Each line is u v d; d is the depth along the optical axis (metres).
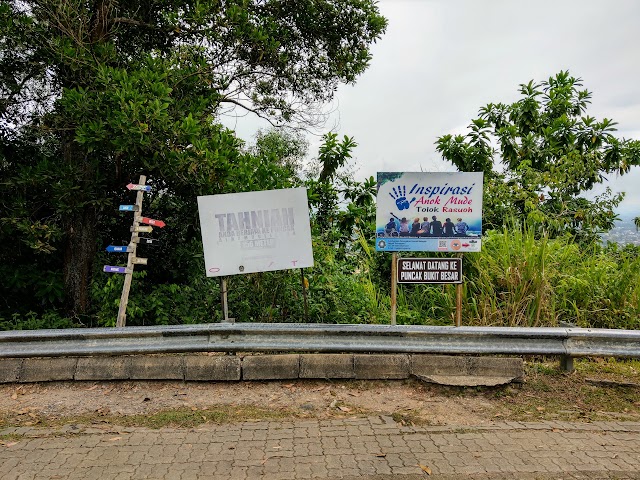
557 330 5.18
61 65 7.96
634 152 9.91
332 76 10.12
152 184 8.09
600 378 5.25
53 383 5.16
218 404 4.77
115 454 3.85
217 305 6.87
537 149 10.30
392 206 5.43
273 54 8.89
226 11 8.13
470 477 3.52
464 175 5.38
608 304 6.43
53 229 7.44
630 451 3.89
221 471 3.60
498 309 6.34
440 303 6.69
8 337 5.12
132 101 6.72
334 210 7.82
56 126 7.88
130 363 5.17
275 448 3.93
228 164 7.12
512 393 4.96
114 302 6.59
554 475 3.54
